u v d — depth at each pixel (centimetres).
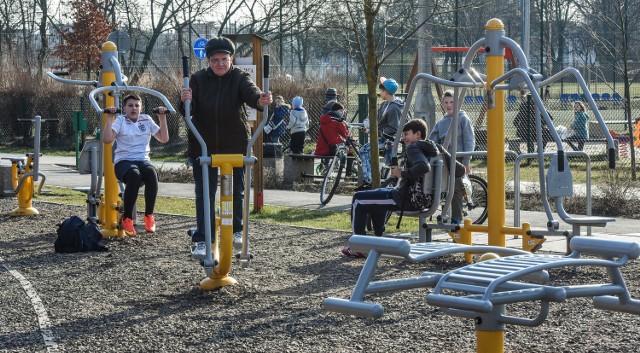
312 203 1577
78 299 775
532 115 2342
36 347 624
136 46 4969
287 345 618
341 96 3284
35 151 1352
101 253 1016
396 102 1459
